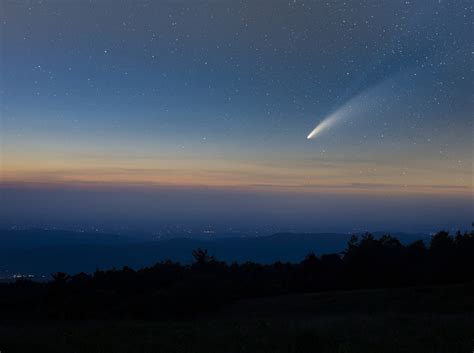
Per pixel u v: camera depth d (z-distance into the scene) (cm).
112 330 1722
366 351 1224
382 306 2803
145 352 1301
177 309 3238
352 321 1823
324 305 3028
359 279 4162
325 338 1381
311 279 4303
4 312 3309
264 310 3111
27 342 1409
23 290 4281
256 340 1426
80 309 3203
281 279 4388
